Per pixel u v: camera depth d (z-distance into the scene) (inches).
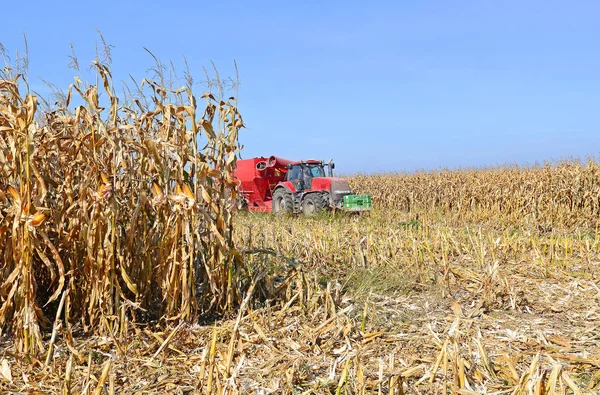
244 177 740.7
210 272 202.7
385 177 887.1
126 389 146.3
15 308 171.5
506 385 143.3
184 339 181.3
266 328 190.1
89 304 189.9
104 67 189.8
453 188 750.5
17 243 167.3
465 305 229.5
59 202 200.7
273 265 257.4
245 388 143.6
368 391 139.3
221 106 209.0
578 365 158.9
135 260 198.7
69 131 200.4
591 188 581.9
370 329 191.2
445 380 136.9
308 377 150.5
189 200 191.2
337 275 279.9
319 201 605.0
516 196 640.4
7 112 165.3
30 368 157.2
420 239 366.0
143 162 197.3
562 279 270.5
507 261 311.9
